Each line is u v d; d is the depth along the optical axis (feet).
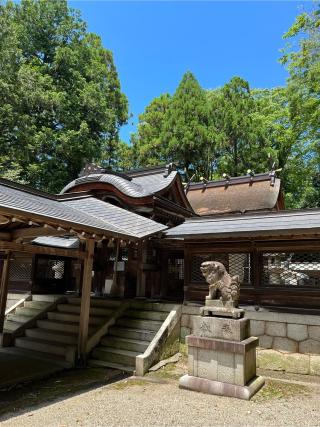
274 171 64.85
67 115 67.87
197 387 17.70
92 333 25.90
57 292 38.91
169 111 85.10
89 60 80.84
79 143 67.87
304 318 22.25
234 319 18.17
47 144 62.39
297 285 23.21
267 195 60.90
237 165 82.99
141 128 90.84
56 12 76.74
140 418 13.93
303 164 71.82
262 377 19.36
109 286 36.09
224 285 19.22
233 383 17.04
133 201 34.42
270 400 16.30
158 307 28.14
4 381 19.81
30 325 30.14
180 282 35.42
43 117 66.18
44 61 76.28
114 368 22.72
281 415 14.35
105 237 22.53
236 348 17.17
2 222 19.80
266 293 24.13
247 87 87.04
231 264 26.37
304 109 58.23
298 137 68.90
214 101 85.46
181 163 83.20
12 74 54.70
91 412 14.67
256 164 80.89
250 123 80.07
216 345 17.74
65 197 28.96
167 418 13.93
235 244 25.95
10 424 13.44
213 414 14.38
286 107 72.74
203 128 78.18
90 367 23.08
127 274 34.88
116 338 25.63
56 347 25.68
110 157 86.28
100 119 73.67
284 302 23.44
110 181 36.09
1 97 52.75
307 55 53.21
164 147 82.84
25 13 73.31
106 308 29.66
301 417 14.16
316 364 21.17
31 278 36.70
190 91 85.25
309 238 22.80
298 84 57.11
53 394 17.56
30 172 59.57
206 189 71.26
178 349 26.20
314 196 83.41
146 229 26.30
